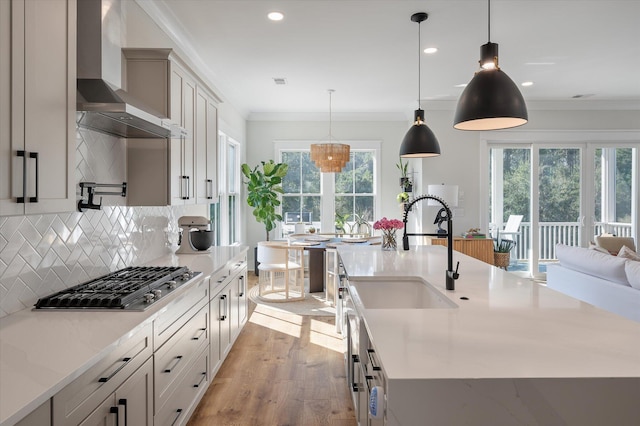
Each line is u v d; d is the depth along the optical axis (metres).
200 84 3.37
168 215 3.74
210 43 4.13
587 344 1.29
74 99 1.70
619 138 6.80
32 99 1.44
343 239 5.56
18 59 1.37
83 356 1.30
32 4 1.44
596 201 6.88
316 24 3.68
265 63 4.75
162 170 2.76
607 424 1.06
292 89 5.90
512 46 4.26
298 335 4.09
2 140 1.29
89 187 2.22
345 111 7.36
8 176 1.32
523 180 6.88
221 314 3.14
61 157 1.61
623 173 6.84
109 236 2.62
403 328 1.45
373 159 7.63
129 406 1.60
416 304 2.45
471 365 1.13
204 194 3.54
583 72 5.19
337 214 7.56
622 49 4.36
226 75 5.21
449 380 1.06
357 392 2.11
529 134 6.79
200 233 3.80
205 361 2.72
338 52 4.40
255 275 7.20
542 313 1.65
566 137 6.80
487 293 2.00
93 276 2.41
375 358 1.42
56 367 1.21
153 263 3.18
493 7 3.37
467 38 4.02
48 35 1.53
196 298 2.50
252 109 7.20
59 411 1.15
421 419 1.06
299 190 7.62
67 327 1.59
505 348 1.26
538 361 1.16
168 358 2.03
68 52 1.66
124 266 2.83
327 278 5.34
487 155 6.80
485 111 2.02
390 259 3.13
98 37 2.18
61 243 2.12
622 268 3.27
